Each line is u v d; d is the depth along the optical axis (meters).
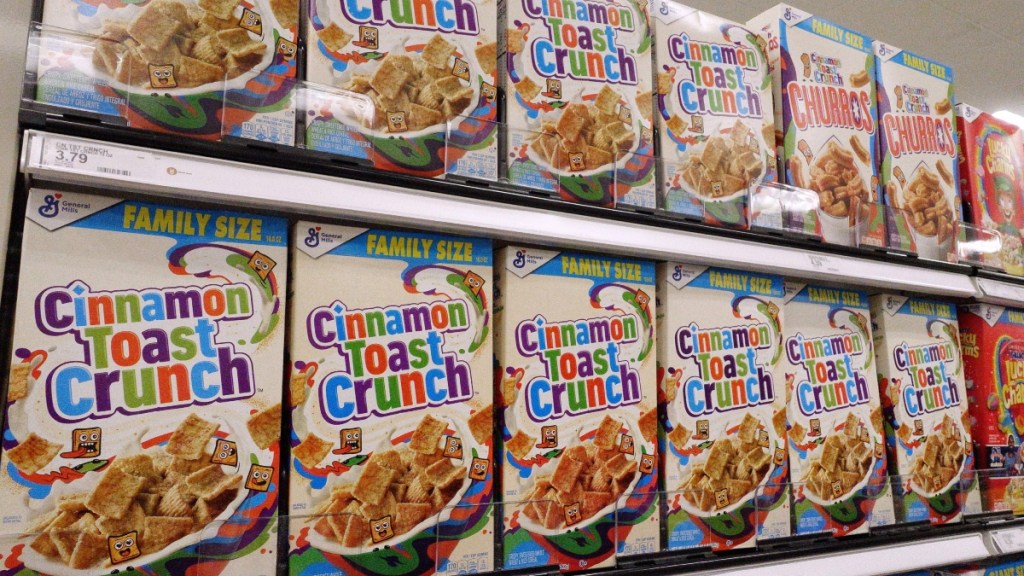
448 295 1.24
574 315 1.36
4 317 0.97
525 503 1.24
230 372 1.05
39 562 0.88
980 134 2.21
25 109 0.94
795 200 1.70
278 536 1.06
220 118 1.07
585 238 1.33
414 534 1.14
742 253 1.54
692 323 1.51
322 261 1.14
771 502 1.54
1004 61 3.98
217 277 1.06
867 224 1.82
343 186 1.13
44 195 0.96
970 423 2.05
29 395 0.92
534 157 1.36
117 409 0.97
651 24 1.60
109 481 0.95
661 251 1.42
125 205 1.01
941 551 1.74
